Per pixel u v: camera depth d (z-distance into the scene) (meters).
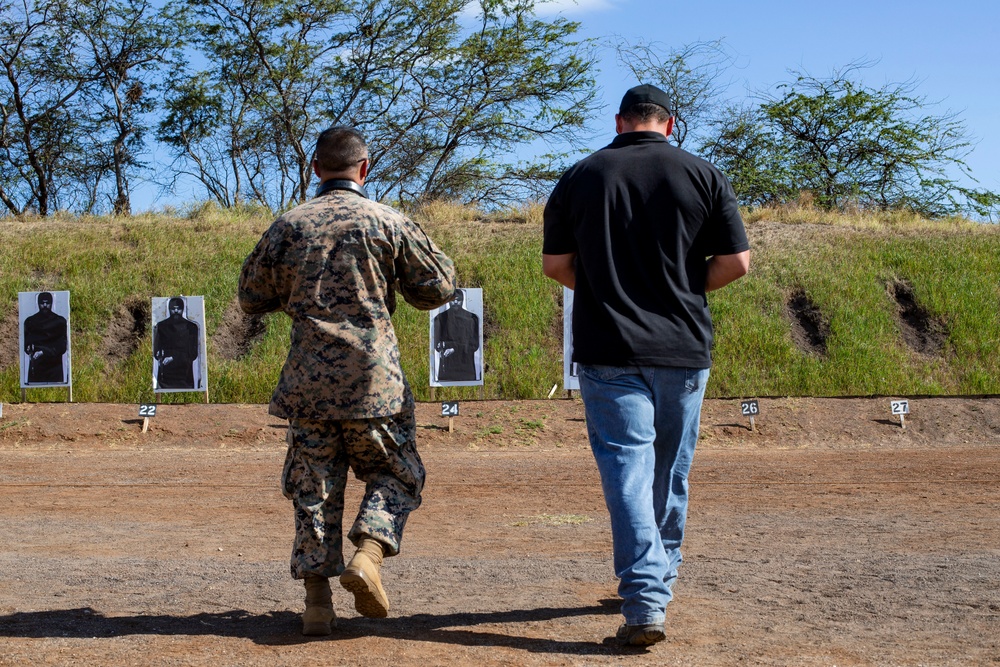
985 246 17.44
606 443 3.19
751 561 4.75
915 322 15.34
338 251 3.34
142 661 3.02
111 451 10.29
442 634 3.39
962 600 3.83
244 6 26.78
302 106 28.42
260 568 4.72
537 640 3.30
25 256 16.39
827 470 8.72
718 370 13.71
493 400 12.46
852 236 17.86
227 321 15.17
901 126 29.45
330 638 3.32
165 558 5.05
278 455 9.97
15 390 13.38
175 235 17.61
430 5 27.06
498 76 28.14
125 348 14.71
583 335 3.25
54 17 27.31
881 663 2.98
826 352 14.44
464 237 17.69
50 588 4.22
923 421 11.52
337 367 3.29
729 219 3.29
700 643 3.24
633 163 3.25
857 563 4.64
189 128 28.75
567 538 5.64
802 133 30.28
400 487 3.42
